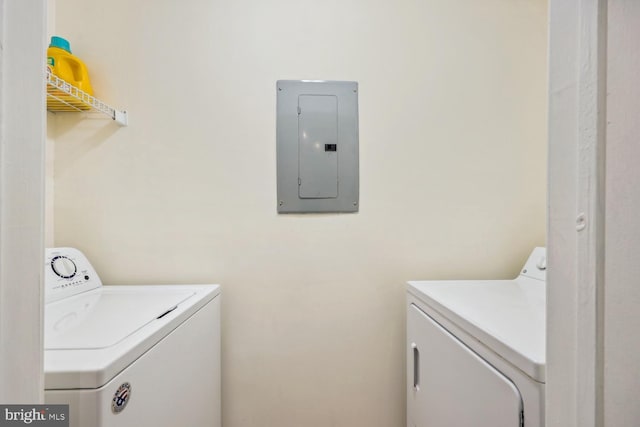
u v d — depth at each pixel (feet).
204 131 4.29
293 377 4.38
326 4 4.38
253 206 4.34
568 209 1.19
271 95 4.33
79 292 3.53
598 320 1.08
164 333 2.49
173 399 2.65
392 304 4.49
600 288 1.07
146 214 4.23
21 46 1.13
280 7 4.34
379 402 4.45
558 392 1.25
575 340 1.16
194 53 4.26
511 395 2.04
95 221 4.15
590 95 1.10
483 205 4.58
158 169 4.24
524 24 4.58
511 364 2.07
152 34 4.21
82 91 3.55
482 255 4.58
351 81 4.41
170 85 4.24
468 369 2.56
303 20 4.36
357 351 4.44
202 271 4.29
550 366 1.30
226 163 4.32
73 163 4.12
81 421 1.74
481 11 4.53
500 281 4.19
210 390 3.66
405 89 4.48
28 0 1.16
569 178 1.19
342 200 4.42
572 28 1.18
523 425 1.95
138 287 3.92
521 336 2.25
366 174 4.46
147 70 4.21
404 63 4.47
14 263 1.09
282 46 4.34
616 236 1.05
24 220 1.13
